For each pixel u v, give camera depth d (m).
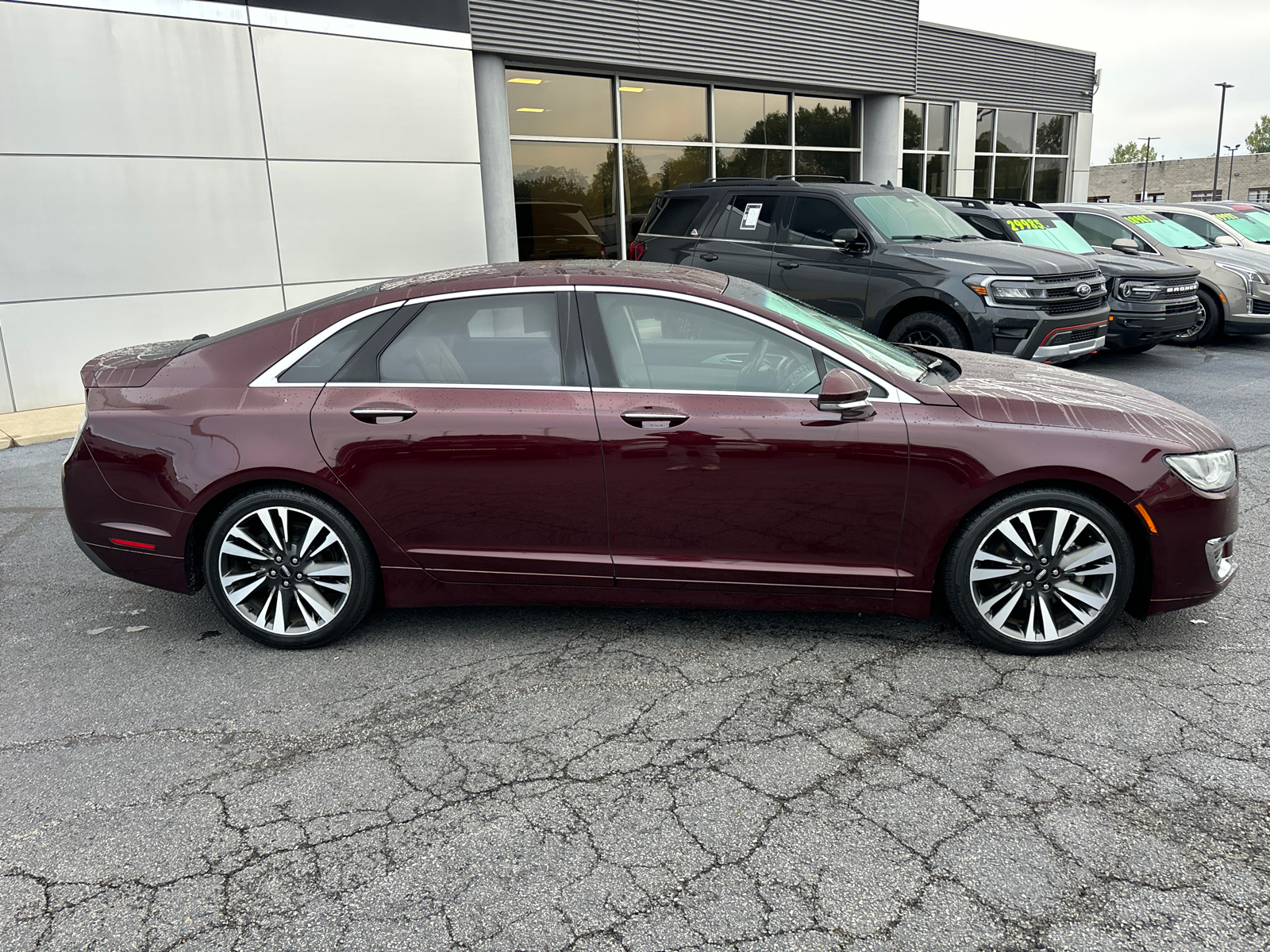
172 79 8.65
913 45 16.33
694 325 3.49
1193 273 9.87
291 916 2.23
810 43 14.71
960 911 2.20
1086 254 10.20
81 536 3.71
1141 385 9.04
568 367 3.50
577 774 2.81
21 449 7.36
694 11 13.13
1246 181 69.19
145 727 3.16
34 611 4.20
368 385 3.55
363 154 9.92
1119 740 2.92
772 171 15.51
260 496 3.56
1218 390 8.69
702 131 14.30
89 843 2.53
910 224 8.39
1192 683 3.28
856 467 3.35
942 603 3.77
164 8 8.51
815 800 2.65
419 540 3.58
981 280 7.39
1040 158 21.50
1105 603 3.39
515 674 3.48
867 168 16.88
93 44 8.20
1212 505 3.32
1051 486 3.36
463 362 3.55
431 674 3.50
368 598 3.68
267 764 2.91
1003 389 3.53
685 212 9.45
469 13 10.79
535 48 11.64
